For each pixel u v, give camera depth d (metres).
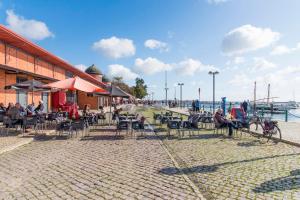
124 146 10.68
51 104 29.56
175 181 6.14
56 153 9.09
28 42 18.98
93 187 5.71
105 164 7.69
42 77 24.42
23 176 6.41
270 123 12.15
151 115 31.23
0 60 17.97
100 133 14.41
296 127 17.66
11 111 13.00
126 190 5.54
